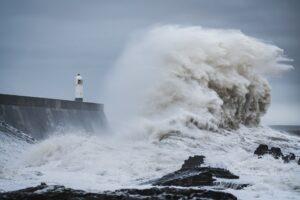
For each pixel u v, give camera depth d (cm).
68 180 4825
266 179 4534
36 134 7012
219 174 4762
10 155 5988
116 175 5256
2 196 3722
